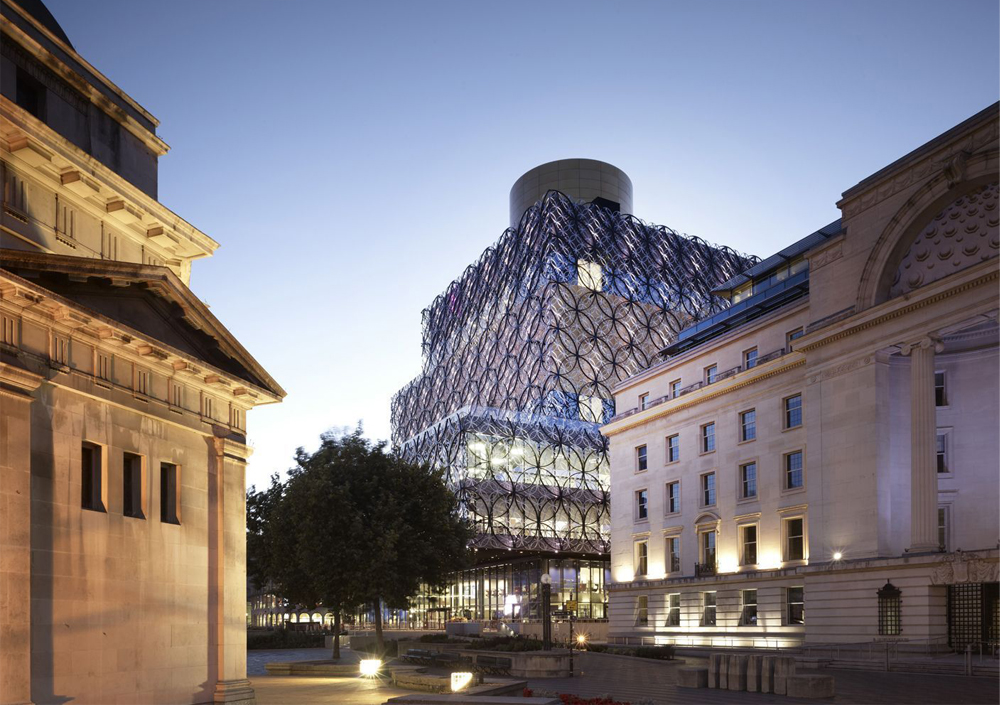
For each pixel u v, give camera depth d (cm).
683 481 6681
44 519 2072
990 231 4541
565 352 10144
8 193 2323
